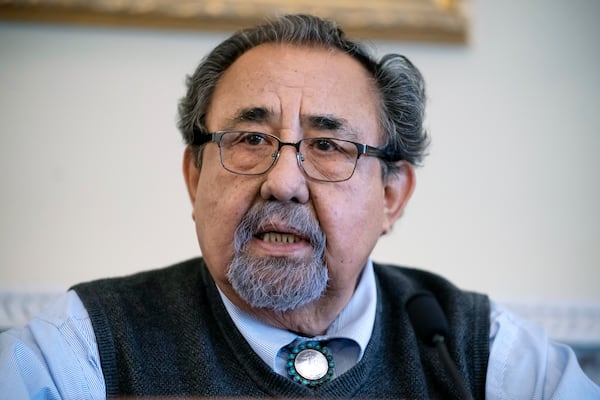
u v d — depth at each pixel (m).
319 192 2.19
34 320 2.29
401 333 2.42
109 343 2.25
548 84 3.90
